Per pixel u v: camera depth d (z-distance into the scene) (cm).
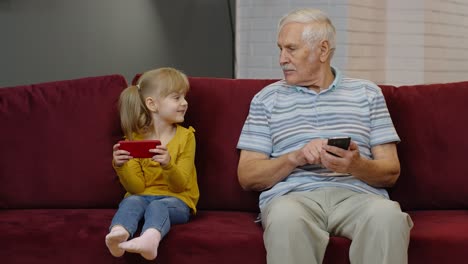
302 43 256
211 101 279
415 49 514
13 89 285
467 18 555
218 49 497
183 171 257
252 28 498
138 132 265
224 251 230
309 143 241
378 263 218
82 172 273
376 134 260
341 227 235
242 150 266
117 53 423
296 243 218
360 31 487
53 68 384
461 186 268
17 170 274
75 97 281
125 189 274
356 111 259
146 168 258
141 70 441
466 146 270
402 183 271
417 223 246
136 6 434
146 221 232
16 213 265
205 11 485
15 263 239
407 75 518
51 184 273
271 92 266
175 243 232
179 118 262
